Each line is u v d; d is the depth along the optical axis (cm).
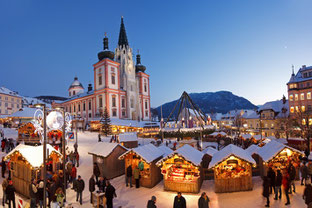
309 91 5334
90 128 7062
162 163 1557
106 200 1240
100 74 7762
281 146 1583
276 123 5919
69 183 1736
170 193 1518
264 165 1661
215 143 4184
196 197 1424
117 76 7969
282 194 1393
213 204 1298
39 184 1255
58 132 3281
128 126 6500
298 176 1653
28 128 3381
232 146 1580
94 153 1962
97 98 7819
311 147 2962
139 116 8850
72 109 9581
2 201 1290
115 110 7675
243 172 1501
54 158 1719
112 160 1938
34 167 1357
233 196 1403
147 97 9675
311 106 5284
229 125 9506
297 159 1633
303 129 4012
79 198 1445
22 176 1496
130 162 1747
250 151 1997
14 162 1590
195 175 1510
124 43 9200
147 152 1703
